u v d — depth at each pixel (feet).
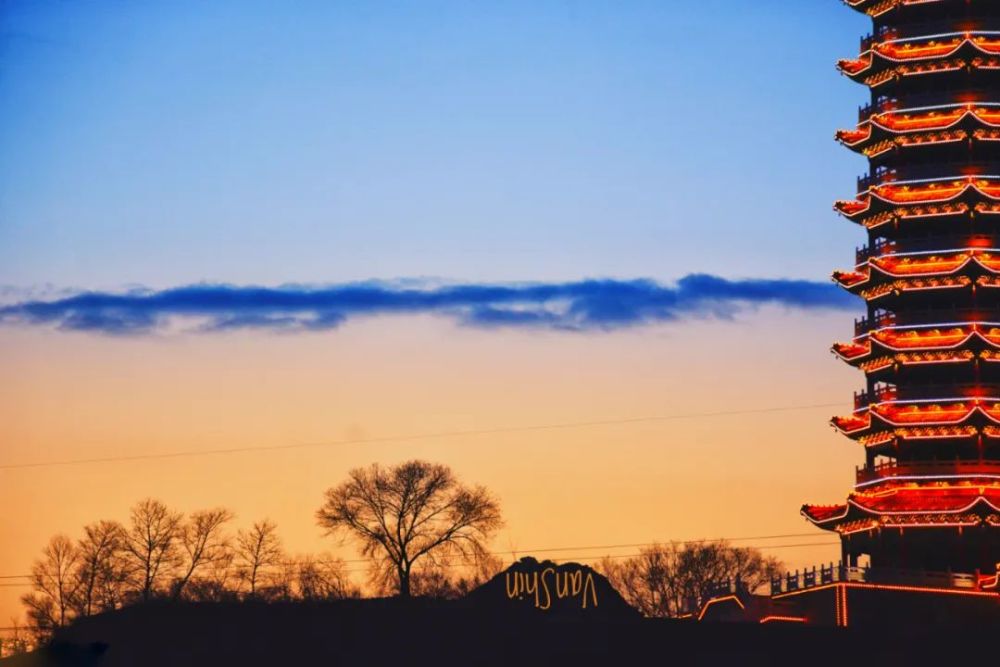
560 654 597.93
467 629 604.90
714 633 618.03
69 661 460.55
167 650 595.88
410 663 589.32
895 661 634.84
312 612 610.65
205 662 588.50
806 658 625.82
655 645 607.78
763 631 625.41
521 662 593.83
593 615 619.26
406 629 602.85
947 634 643.04
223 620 607.78
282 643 596.29
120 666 590.96
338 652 592.60
